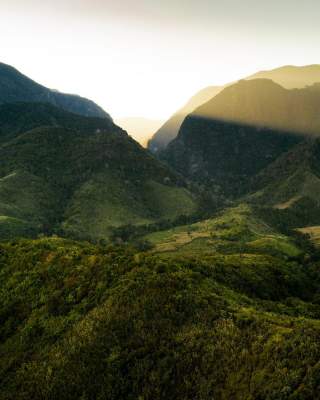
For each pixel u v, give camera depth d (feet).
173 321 202.49
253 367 161.38
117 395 179.42
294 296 382.42
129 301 220.84
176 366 178.29
